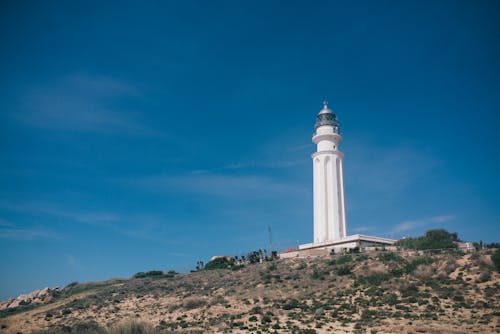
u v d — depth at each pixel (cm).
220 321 5862
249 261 10988
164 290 8688
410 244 9288
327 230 11475
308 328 5072
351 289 6625
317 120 12475
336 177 11844
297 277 7788
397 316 5188
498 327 4512
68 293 11150
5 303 10862
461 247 8475
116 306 7919
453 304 5388
